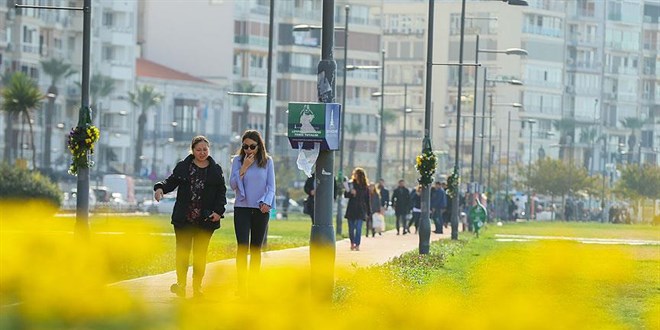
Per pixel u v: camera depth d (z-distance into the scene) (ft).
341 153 389.39
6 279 131.85
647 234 453.17
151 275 169.27
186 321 108.27
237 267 145.59
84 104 225.15
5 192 446.19
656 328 124.26
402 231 412.57
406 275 179.83
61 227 252.21
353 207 271.28
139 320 109.29
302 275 148.87
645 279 192.95
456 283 166.30
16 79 644.27
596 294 131.03
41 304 113.29
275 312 113.50
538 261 129.80
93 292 122.21
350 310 116.26
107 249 169.37
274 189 148.05
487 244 325.21
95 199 620.90
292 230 393.50
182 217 144.66
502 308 100.99
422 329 101.45
